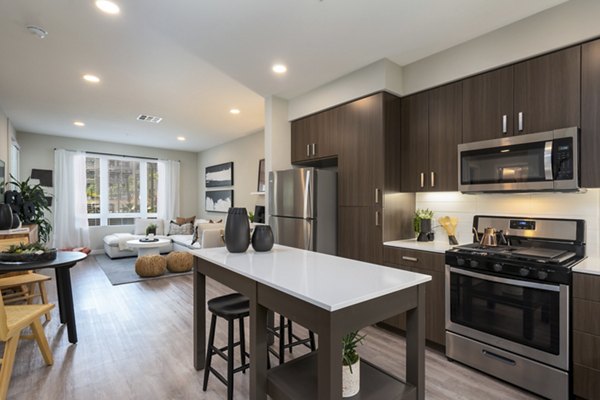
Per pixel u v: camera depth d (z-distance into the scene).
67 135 6.52
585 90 2.06
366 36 2.55
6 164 4.89
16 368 2.30
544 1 2.11
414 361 1.55
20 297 3.27
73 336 2.71
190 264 5.38
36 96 4.07
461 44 2.68
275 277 1.56
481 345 2.27
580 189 2.12
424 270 2.66
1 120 4.55
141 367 2.33
